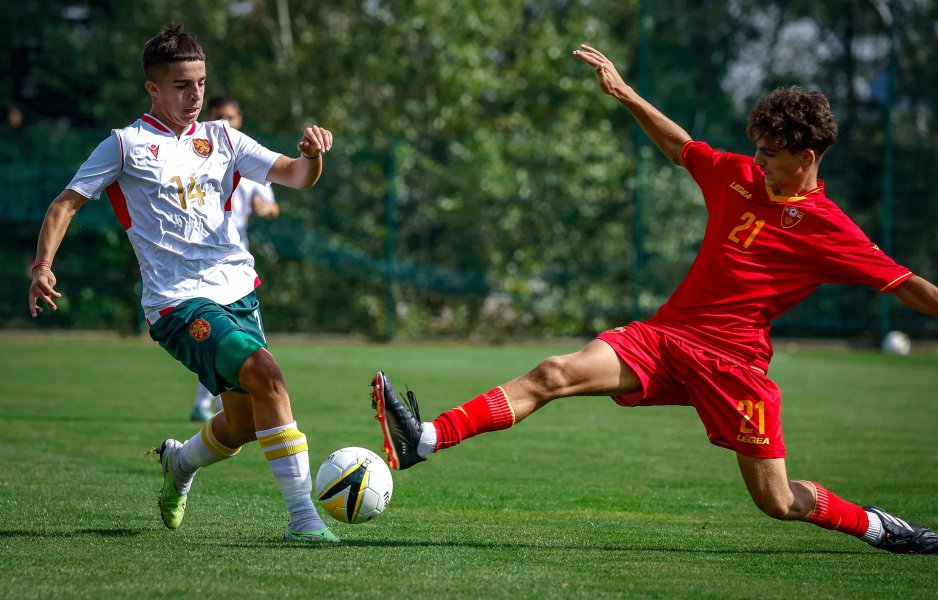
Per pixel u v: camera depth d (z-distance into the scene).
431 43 67.62
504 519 18.86
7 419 31.33
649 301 61.81
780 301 15.39
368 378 44.91
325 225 60.19
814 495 15.77
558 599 12.56
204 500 20.06
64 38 64.81
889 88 60.06
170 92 15.80
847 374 50.47
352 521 15.68
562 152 61.97
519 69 69.19
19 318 58.50
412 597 12.41
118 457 25.17
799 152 14.79
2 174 57.41
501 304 63.03
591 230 62.44
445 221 61.47
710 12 63.09
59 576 13.05
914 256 60.88
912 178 60.53
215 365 15.28
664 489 22.91
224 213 16.42
